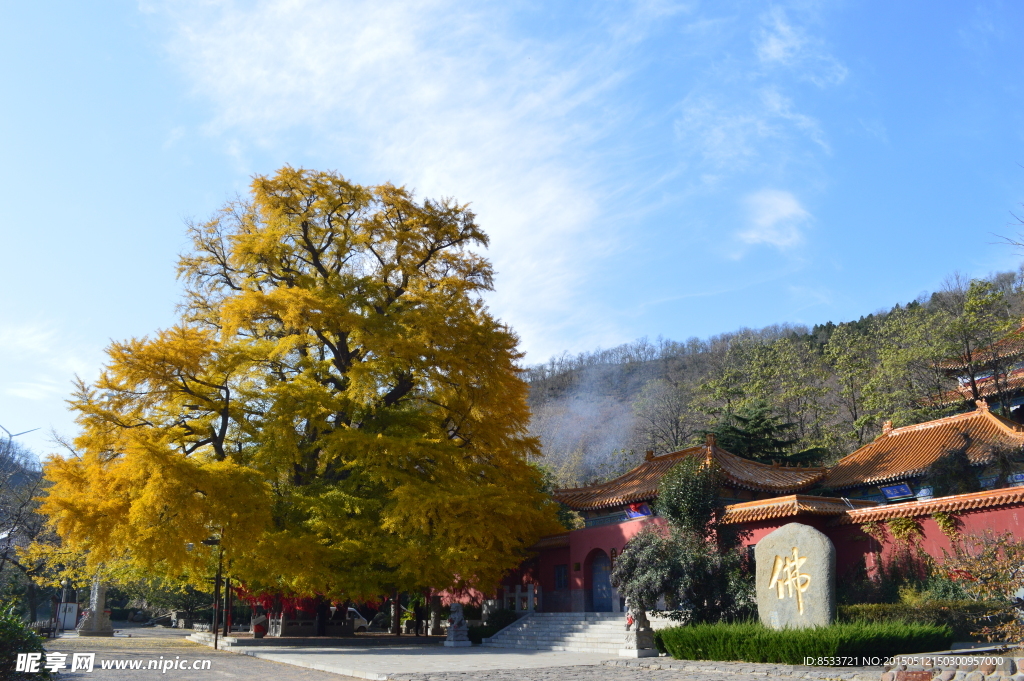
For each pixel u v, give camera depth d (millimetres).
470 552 28391
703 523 25328
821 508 26094
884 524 25453
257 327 35188
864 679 14336
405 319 32531
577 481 79125
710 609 23094
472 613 38250
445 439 33250
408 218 35969
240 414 30344
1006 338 40156
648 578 22938
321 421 30328
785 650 17234
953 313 49000
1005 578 16906
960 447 30141
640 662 20078
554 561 35031
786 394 59188
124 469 26625
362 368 30844
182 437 29656
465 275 37250
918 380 46719
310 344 35000
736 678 16312
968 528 23672
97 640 32906
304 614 34844
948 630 18328
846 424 56906
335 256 35938
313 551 27172
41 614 59875
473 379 33438
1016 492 22766
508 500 30266
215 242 36812
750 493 30281
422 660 22094
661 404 74938
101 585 40031
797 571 19375
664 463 32906
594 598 32406
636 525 30344
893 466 31547
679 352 123625
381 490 31375
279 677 18109
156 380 28062
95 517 26031
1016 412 39781
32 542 33938
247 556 27516
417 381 33594
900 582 24422
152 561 26078
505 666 19969
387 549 28344
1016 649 16594
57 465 27672
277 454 29688
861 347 58406
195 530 25938
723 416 53344
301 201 34969
